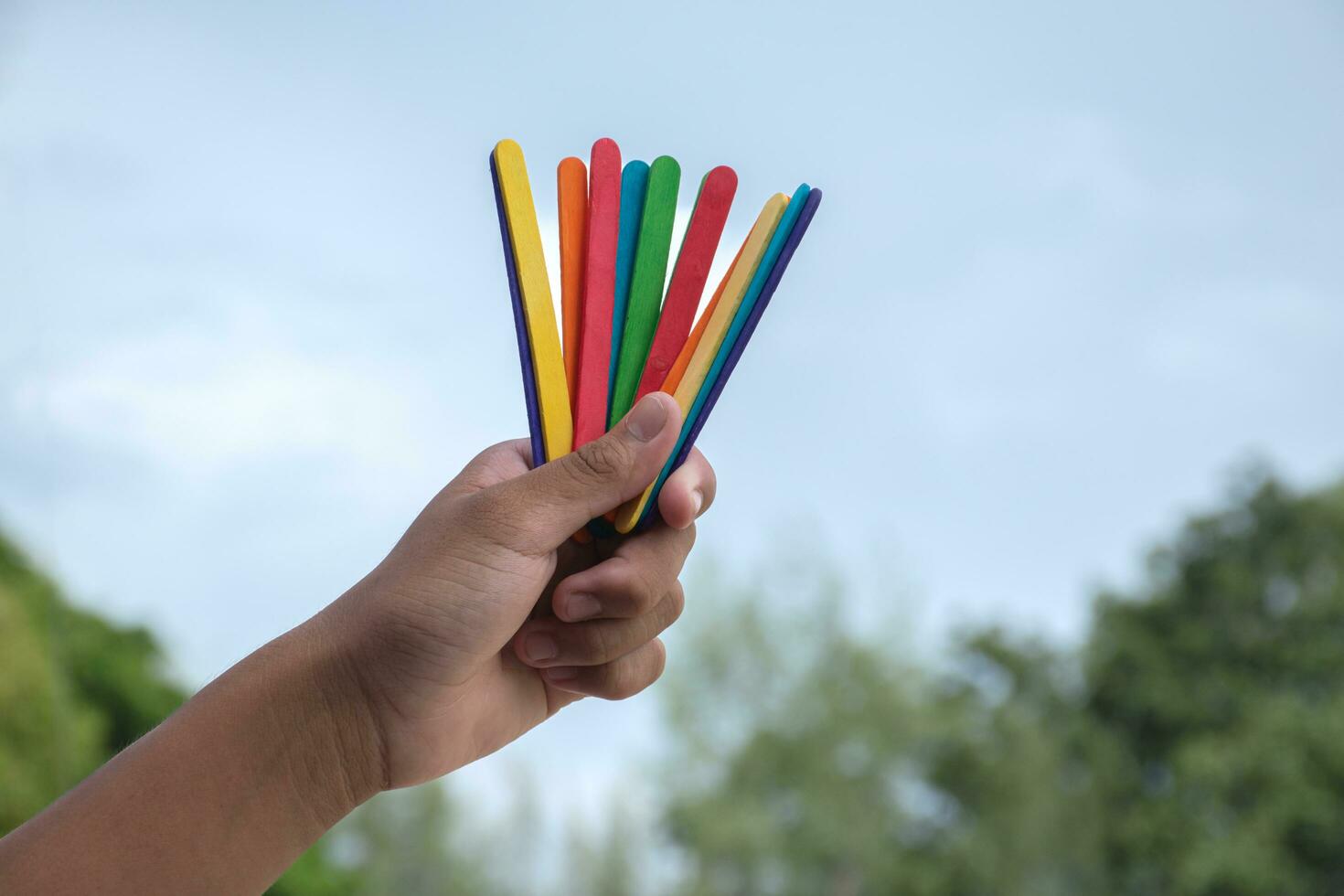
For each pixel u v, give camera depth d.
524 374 0.77
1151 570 19.75
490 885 13.55
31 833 0.60
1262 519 19.31
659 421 0.72
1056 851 18.03
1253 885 16.59
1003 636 19.80
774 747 16.06
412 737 0.69
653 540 0.79
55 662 5.02
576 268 0.80
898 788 16.62
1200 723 18.53
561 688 0.84
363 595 0.69
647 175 0.83
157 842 0.61
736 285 0.78
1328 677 18.36
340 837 12.88
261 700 0.66
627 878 14.38
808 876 15.93
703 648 16.17
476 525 0.70
